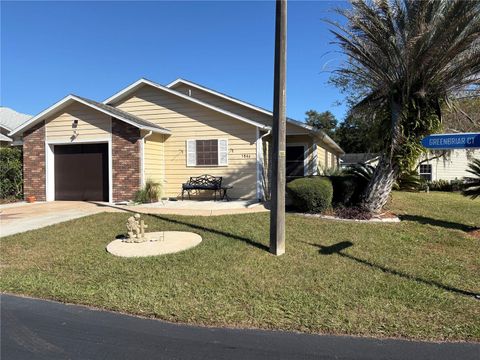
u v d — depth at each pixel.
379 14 10.20
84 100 14.74
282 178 7.28
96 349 3.96
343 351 3.89
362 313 4.75
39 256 7.52
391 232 9.04
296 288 5.60
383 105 11.22
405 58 9.83
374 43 10.27
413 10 9.92
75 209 12.90
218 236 8.59
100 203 14.48
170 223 10.09
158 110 16.33
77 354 3.86
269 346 3.99
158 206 13.23
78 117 15.20
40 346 4.04
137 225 8.34
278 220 7.24
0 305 5.23
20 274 6.47
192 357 3.77
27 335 4.31
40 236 9.02
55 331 4.40
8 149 16.72
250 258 7.00
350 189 11.85
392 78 10.40
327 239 8.36
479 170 10.57
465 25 9.12
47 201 15.54
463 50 9.47
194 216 10.95
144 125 14.59
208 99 18.84
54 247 8.12
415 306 4.97
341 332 4.30
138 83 16.28
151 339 4.17
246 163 15.21
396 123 10.38
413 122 10.30
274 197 7.28
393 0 10.18
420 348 3.96
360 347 3.97
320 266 6.59
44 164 15.66
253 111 18.08
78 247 8.05
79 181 15.64
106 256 7.31
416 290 5.53
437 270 6.50
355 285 5.71
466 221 10.75
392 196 16.16
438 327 4.39
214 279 5.97
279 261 6.85
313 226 9.52
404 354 3.83
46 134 15.61
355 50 10.53
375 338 4.18
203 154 15.75
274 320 4.58
